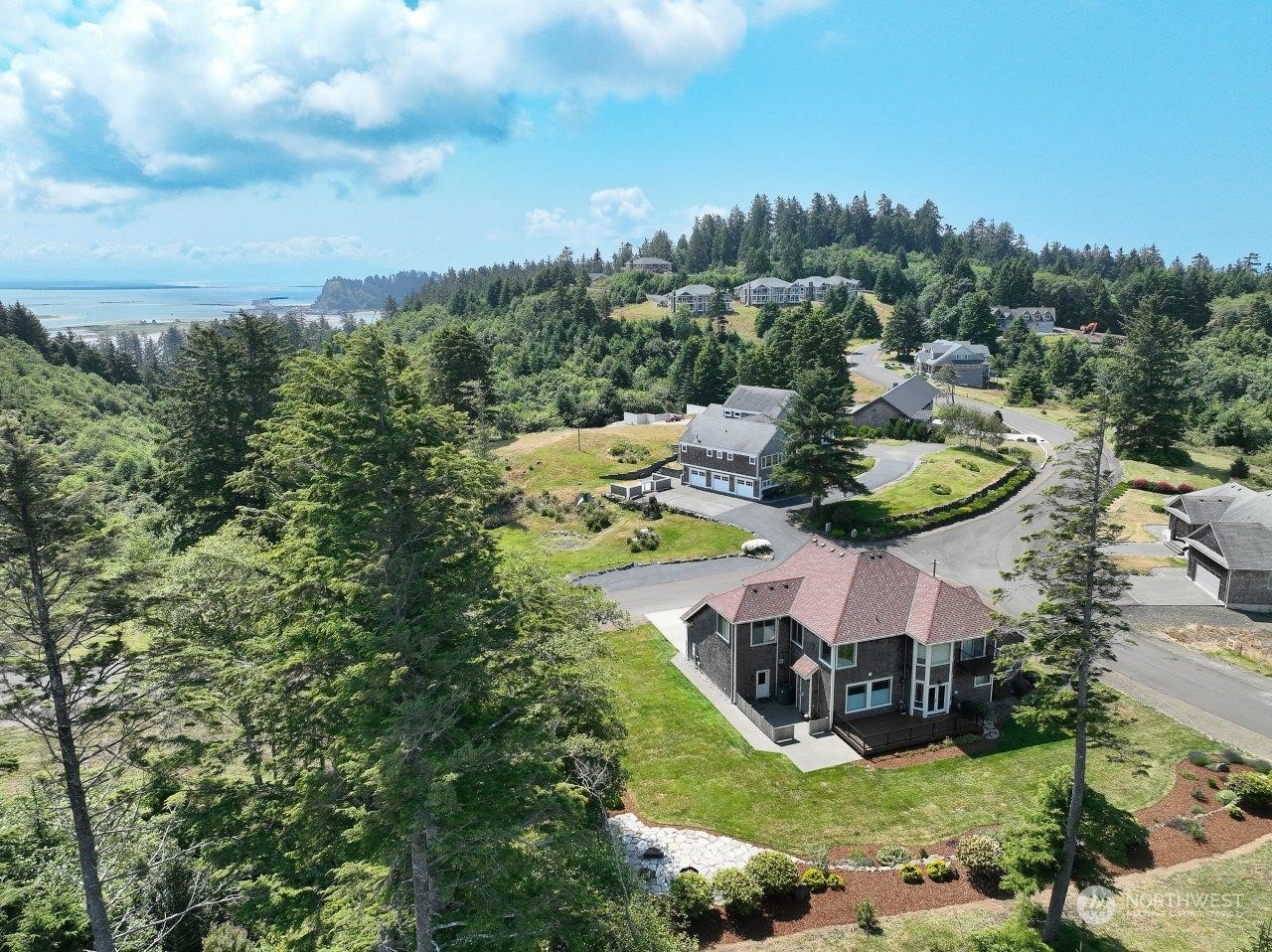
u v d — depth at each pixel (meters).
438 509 17.72
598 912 17.84
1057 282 187.12
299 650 16.94
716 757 30.23
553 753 18.09
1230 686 35.03
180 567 21.59
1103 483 20.12
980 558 52.72
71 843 19.38
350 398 17.22
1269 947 18.94
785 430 59.53
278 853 18.22
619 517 65.00
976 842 23.62
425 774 14.92
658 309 175.12
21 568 14.29
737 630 34.03
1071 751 30.03
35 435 15.11
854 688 32.47
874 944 20.75
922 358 127.12
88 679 16.44
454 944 16.41
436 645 16.92
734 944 20.92
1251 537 44.72
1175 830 25.23
